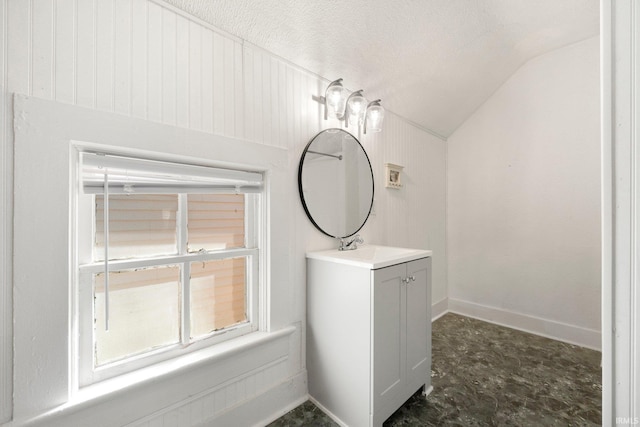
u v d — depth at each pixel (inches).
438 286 112.7
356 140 76.8
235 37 53.1
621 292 17.4
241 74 53.9
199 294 52.2
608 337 17.9
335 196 71.0
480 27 72.6
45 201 35.3
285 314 59.7
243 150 53.2
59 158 36.0
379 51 67.7
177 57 46.3
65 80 37.1
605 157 17.8
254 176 56.0
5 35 33.8
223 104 51.4
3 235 33.5
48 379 35.5
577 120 88.9
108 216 42.1
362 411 52.3
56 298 36.0
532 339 92.0
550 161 94.0
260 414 55.7
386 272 53.9
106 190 40.0
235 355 52.3
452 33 71.0
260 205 58.5
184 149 46.1
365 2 55.4
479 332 97.1
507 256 103.0
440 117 104.2
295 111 62.9
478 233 110.0
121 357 44.3
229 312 56.1
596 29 81.7
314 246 66.9
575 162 89.4
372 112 71.5
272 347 57.7
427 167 107.1
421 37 68.5
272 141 58.6
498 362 77.7
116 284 44.1
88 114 37.9
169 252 49.2
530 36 82.9
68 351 36.9
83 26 38.4
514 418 57.0
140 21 42.9
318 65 65.2
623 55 17.2
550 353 82.7
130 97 41.8
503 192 103.8
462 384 68.1
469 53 80.4
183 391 46.3
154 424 43.6
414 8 60.4
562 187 91.8
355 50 65.0
